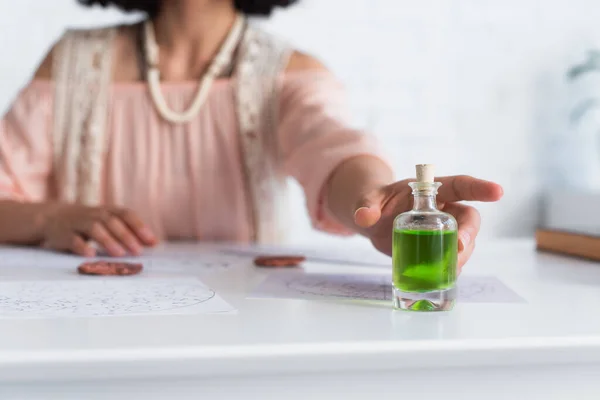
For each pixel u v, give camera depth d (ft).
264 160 4.77
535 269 3.16
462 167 10.33
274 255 3.59
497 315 2.44
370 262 3.37
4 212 3.97
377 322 2.36
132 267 3.08
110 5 5.28
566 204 9.86
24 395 2.11
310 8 9.73
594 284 2.86
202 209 4.77
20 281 2.90
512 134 10.43
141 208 4.76
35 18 9.10
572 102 10.54
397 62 10.05
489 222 10.45
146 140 4.76
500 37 10.32
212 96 4.74
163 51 4.89
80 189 4.77
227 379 2.14
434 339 2.21
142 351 2.13
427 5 10.09
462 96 10.27
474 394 2.20
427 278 2.47
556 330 2.29
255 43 4.90
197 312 2.46
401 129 10.11
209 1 4.77
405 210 2.74
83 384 2.11
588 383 2.22
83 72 4.85
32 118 4.75
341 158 3.30
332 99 4.66
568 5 10.46
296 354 2.15
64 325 2.32
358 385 2.17
